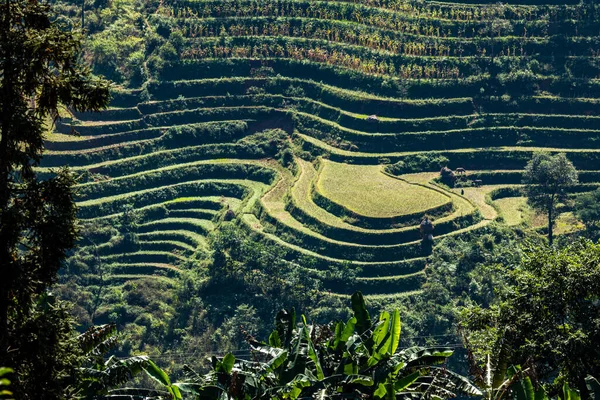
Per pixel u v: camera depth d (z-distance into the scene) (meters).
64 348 38.09
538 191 173.00
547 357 59.25
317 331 44.59
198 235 173.12
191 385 40.25
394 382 40.72
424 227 163.88
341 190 177.12
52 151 189.75
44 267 37.91
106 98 38.69
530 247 64.94
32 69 37.06
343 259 162.88
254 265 158.75
